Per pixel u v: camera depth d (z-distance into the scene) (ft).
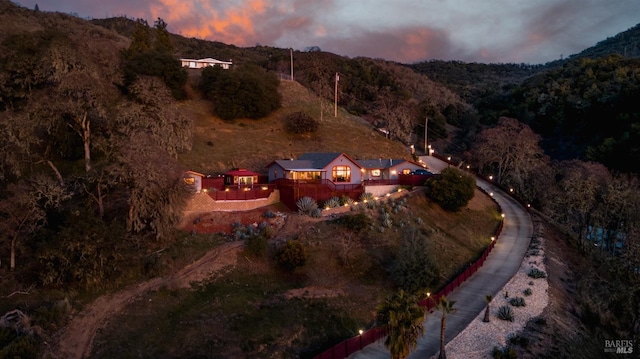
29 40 176.65
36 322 81.56
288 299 104.63
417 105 378.94
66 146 145.28
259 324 93.86
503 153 252.21
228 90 230.89
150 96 168.86
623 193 172.35
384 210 154.81
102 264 96.48
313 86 336.90
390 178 191.83
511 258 149.18
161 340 85.66
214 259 112.78
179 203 120.67
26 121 126.31
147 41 270.46
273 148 209.67
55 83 153.89
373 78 437.17
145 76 189.06
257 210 145.28
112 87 181.47
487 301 107.55
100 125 147.13
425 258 120.37
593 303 126.93
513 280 131.64
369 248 131.03
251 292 104.68
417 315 78.59
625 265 158.10
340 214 147.74
